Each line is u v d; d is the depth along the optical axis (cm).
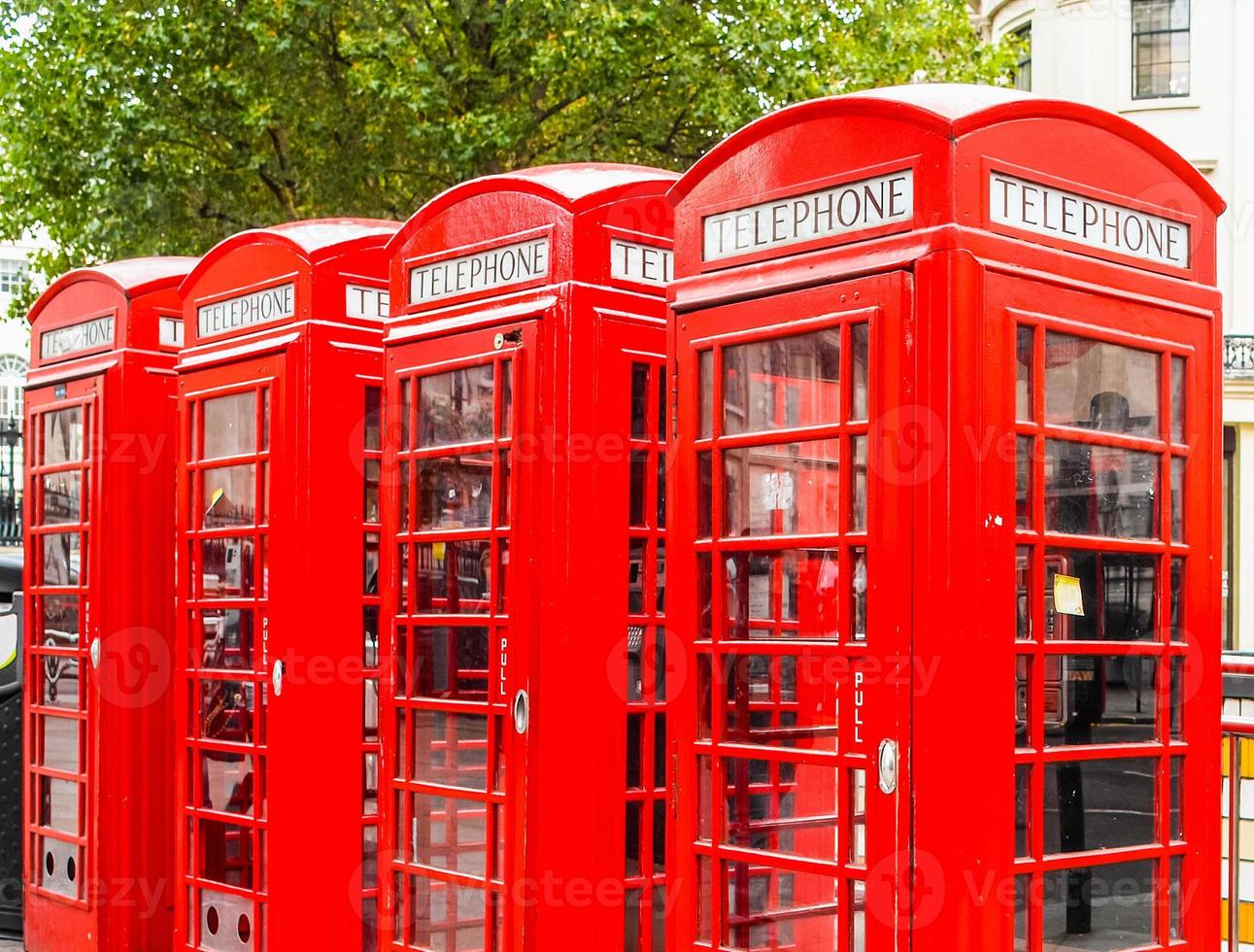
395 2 1376
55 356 780
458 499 544
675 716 462
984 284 392
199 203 1471
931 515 390
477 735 531
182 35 1356
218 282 669
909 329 398
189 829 666
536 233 530
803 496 427
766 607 437
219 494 661
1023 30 2394
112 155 1380
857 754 408
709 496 456
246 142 1441
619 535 528
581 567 516
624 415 529
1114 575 425
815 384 425
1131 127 431
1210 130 2247
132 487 717
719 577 449
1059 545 408
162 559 724
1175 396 444
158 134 1397
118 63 1373
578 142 1412
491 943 518
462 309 554
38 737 763
